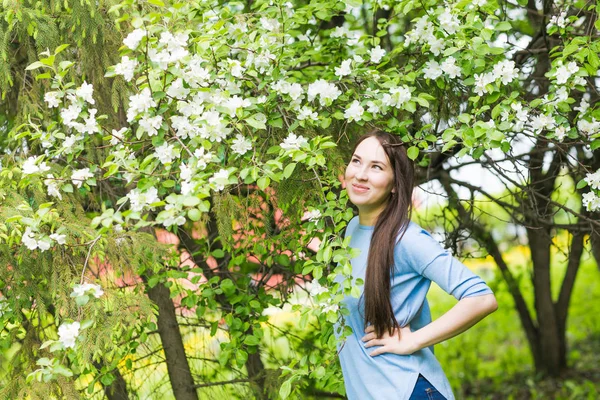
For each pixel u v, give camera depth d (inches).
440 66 105.9
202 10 108.3
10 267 109.2
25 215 99.1
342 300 91.7
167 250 115.0
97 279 107.3
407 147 101.1
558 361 263.4
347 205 128.8
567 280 257.0
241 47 100.7
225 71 97.6
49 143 95.9
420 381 86.9
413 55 121.1
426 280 89.3
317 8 119.2
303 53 129.3
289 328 168.1
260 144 106.0
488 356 291.3
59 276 103.3
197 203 79.1
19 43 120.0
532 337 266.2
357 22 174.9
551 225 153.0
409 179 91.9
